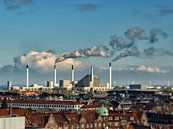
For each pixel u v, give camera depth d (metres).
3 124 123.94
